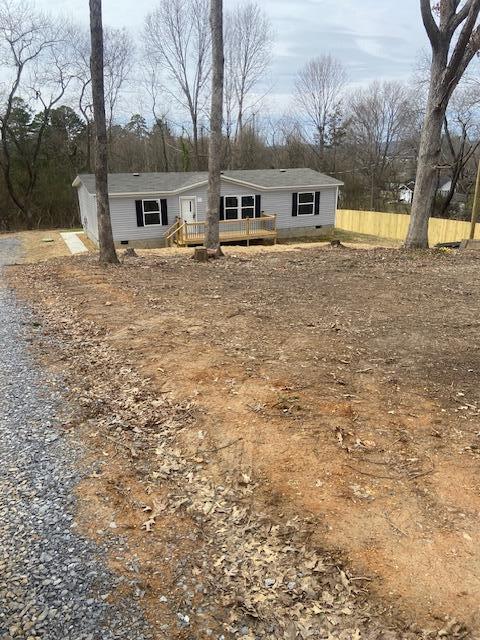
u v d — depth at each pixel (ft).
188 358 16.29
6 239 71.87
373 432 11.43
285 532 8.72
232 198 67.92
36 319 22.56
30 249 60.03
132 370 15.81
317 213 76.54
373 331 18.61
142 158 120.26
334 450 10.80
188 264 36.17
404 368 14.94
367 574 7.70
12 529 9.00
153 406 13.47
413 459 10.40
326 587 7.58
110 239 36.24
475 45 36.19
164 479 10.50
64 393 14.62
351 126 124.67
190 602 7.44
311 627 6.96
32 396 14.49
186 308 22.70
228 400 13.26
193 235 62.34
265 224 70.44
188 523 9.17
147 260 39.01
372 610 7.13
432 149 39.86
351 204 122.83
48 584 7.77
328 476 10.01
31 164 94.38
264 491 9.80
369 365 15.23
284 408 12.62
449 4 36.68
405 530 8.50
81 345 18.56
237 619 7.13
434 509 8.96
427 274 30.30
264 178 72.74
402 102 118.73
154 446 11.74
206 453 11.21
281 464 10.50
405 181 120.37
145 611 7.28
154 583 7.80
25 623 7.06
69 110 100.94
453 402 12.75
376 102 122.11
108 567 8.12
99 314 22.39
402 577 7.59
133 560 8.28
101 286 28.48
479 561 7.79
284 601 7.40
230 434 11.73
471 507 8.96
